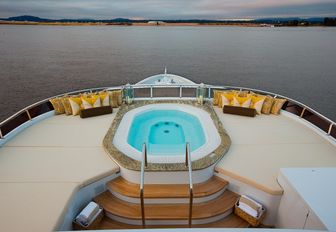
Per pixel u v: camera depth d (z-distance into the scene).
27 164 5.32
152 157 5.48
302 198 3.70
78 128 7.15
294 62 42.22
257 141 6.46
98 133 6.84
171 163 5.22
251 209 4.74
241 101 8.18
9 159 5.50
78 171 5.09
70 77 29.42
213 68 36.34
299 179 4.18
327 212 3.34
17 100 20.81
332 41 92.50
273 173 5.11
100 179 5.02
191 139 7.39
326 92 24.75
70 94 8.67
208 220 4.71
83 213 4.38
